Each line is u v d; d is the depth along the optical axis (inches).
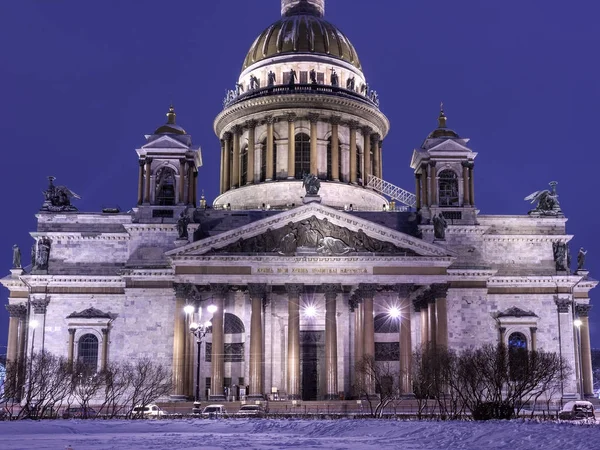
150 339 3885.3
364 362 3486.7
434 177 4200.3
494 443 1631.4
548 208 4217.5
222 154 5088.6
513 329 3973.9
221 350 3624.5
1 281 4242.1
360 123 4921.3
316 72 4963.1
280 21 5246.1
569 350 4010.8
